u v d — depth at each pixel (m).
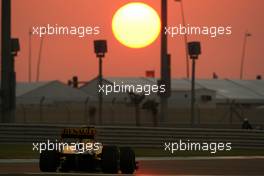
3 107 116.12
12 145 105.31
